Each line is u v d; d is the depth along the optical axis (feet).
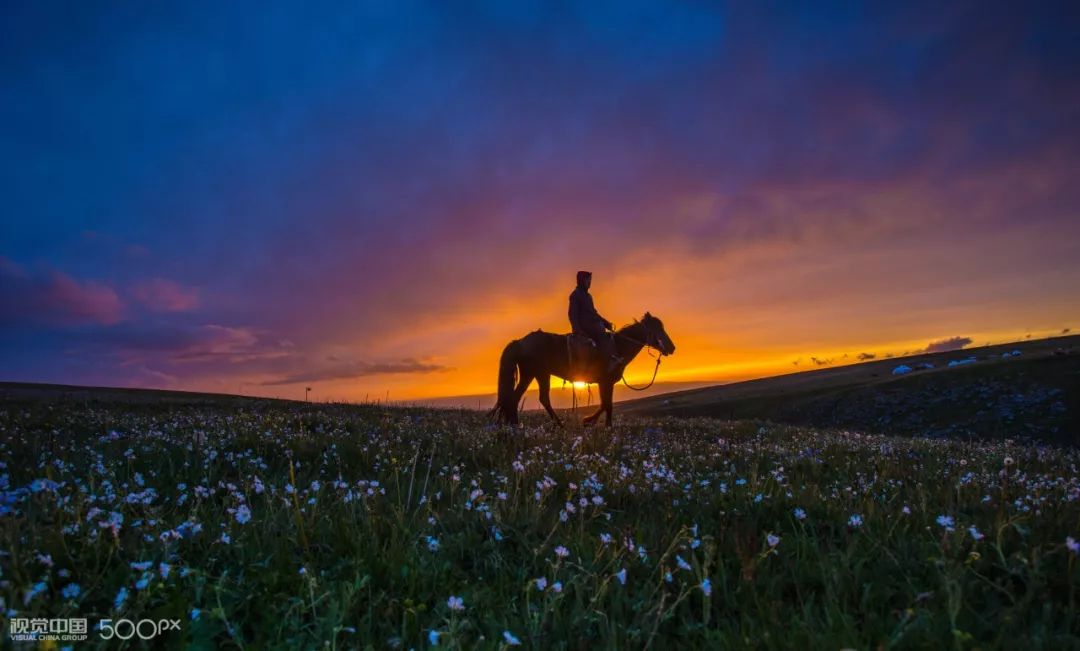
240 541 12.45
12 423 36.24
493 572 12.51
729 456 31.71
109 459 21.81
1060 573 11.53
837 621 9.39
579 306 52.29
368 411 62.90
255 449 27.43
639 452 30.94
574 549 13.25
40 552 11.14
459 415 57.16
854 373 343.46
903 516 15.79
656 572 12.05
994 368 189.16
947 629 9.01
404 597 10.77
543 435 35.88
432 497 18.70
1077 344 298.15
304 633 9.15
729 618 10.34
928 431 164.96
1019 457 33.19
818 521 16.21
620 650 8.93
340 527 13.48
